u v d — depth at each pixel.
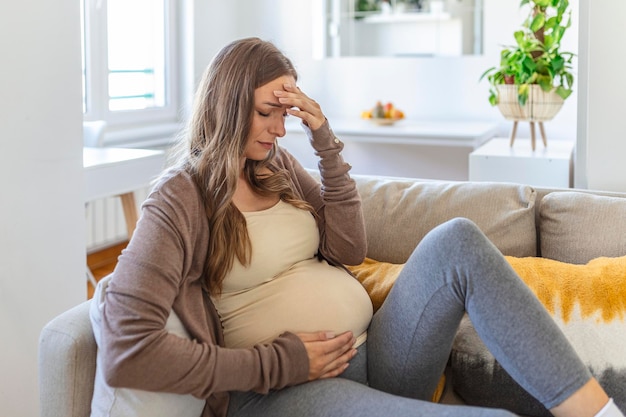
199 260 1.37
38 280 1.95
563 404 1.19
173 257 1.28
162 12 4.22
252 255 1.41
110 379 1.19
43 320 1.98
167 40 4.26
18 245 1.88
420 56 4.34
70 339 1.27
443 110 4.33
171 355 1.20
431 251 1.31
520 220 1.66
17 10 1.83
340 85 4.56
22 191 1.88
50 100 1.95
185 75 4.36
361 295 1.49
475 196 1.71
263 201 1.50
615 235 1.58
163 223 1.29
